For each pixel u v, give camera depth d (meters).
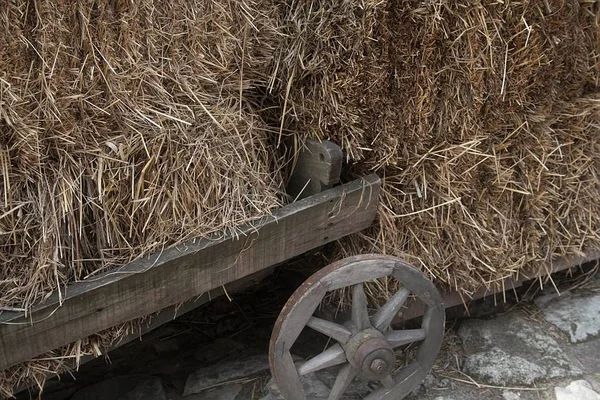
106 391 2.66
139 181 2.03
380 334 2.38
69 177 1.95
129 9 1.94
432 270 2.68
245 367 2.81
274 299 3.15
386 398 2.55
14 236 1.89
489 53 2.40
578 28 2.61
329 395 2.46
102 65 1.95
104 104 1.98
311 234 2.35
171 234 2.12
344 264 2.28
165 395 2.66
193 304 2.29
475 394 2.76
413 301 2.71
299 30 2.29
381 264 2.33
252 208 2.24
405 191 2.55
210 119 2.17
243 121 2.29
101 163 1.97
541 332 3.06
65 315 1.95
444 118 2.47
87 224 2.03
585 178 2.94
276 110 2.46
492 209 2.73
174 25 2.06
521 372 2.84
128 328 2.14
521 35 2.44
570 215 2.97
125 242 2.05
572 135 2.81
